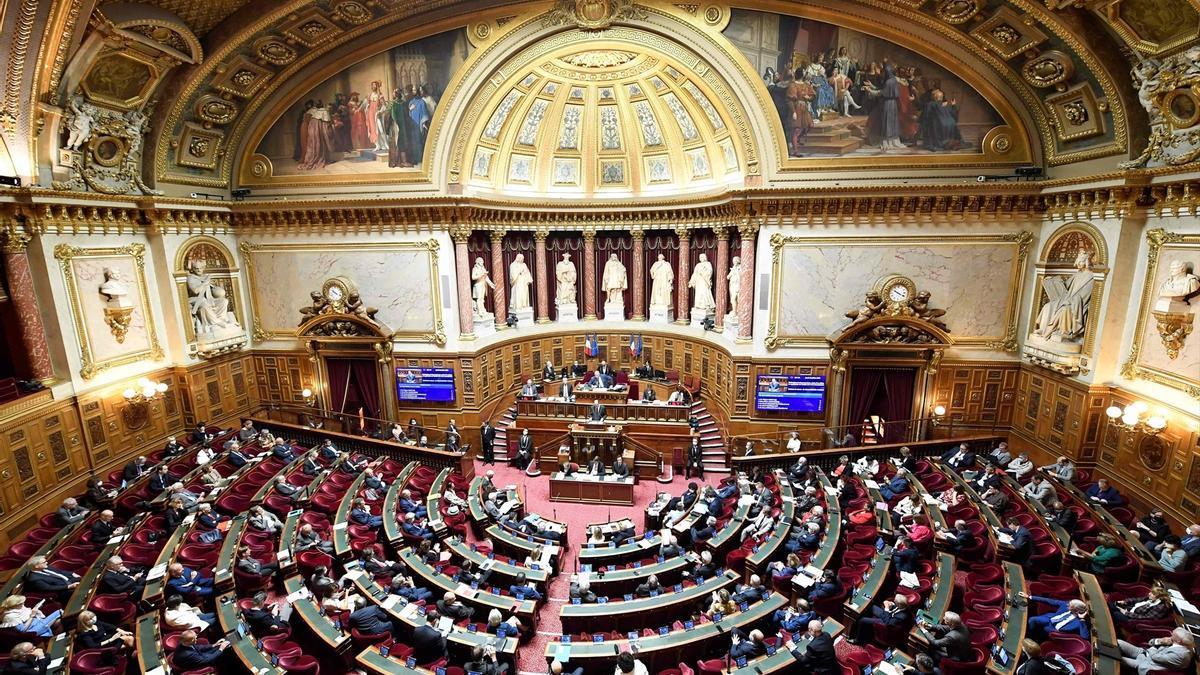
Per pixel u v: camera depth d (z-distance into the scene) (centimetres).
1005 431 1991
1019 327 1919
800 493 1612
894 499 1562
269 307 2295
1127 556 1162
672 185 2509
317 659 1059
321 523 1460
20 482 1509
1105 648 883
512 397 2473
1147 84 1386
